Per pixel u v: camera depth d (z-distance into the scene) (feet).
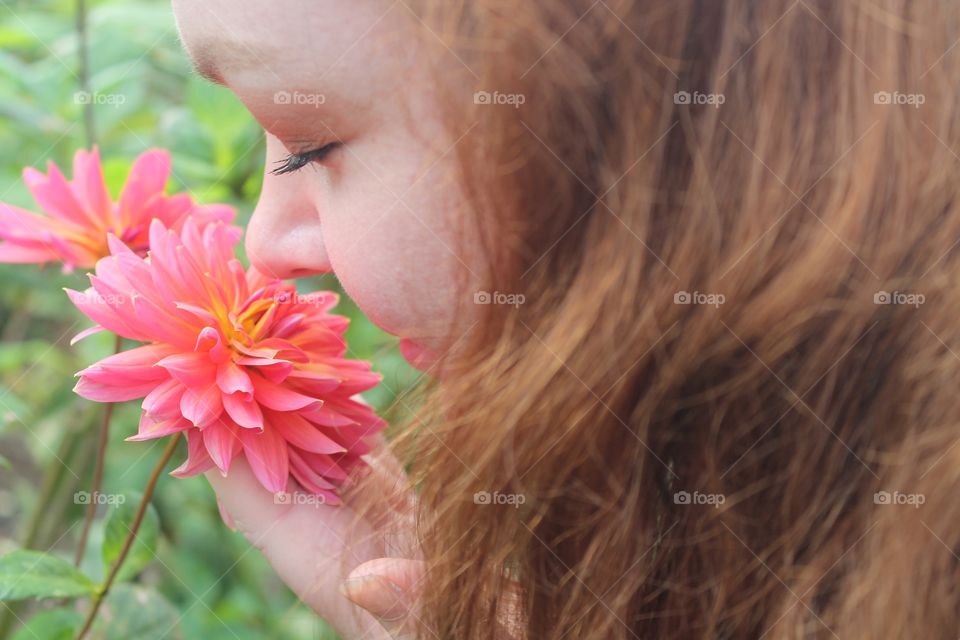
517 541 1.31
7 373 2.52
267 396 1.39
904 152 1.23
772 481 1.28
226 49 1.29
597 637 1.30
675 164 1.25
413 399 1.42
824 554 1.28
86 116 2.18
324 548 1.42
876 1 1.22
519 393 1.28
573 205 1.27
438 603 1.34
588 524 1.30
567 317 1.27
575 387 1.27
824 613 1.28
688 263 1.25
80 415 2.23
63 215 1.68
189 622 2.15
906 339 1.24
